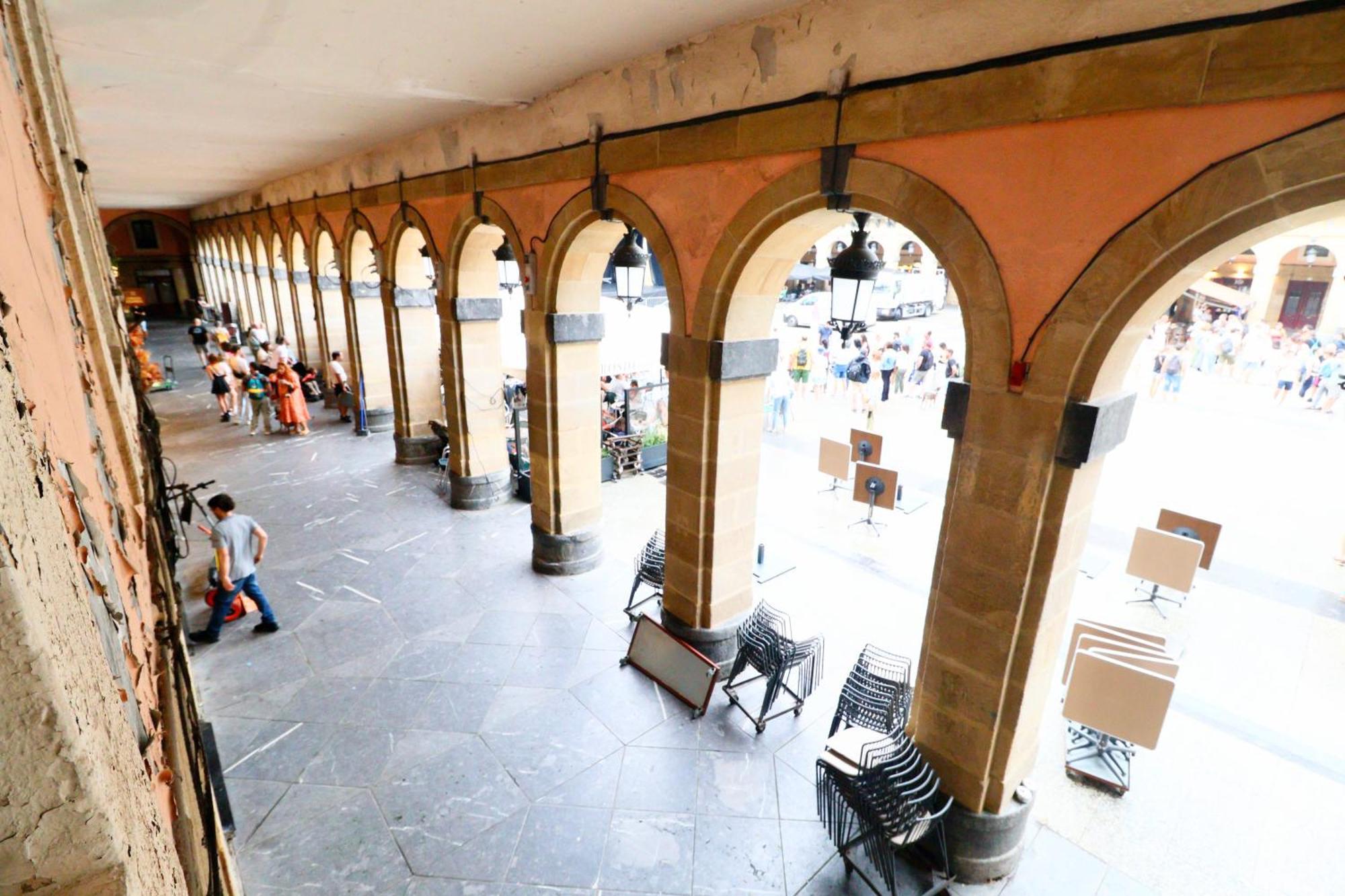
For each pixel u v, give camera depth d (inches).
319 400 616.4
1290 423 585.6
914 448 510.3
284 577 298.7
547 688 229.6
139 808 28.7
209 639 249.8
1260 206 102.9
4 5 73.6
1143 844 177.6
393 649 249.3
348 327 496.7
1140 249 115.2
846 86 151.2
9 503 18.2
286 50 184.5
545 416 287.9
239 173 512.1
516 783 190.9
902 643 262.4
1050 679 159.0
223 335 648.4
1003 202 131.3
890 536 358.6
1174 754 207.3
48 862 20.9
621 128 212.7
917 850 171.6
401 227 381.1
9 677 17.7
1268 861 173.3
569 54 192.5
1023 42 122.6
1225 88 101.6
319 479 418.9
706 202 193.9
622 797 187.3
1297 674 245.9
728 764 199.8
